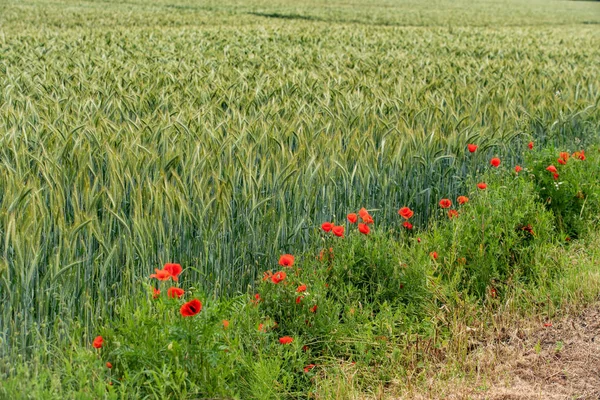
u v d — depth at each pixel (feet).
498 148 22.02
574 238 19.67
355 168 16.67
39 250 11.82
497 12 136.05
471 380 12.51
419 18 106.52
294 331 13.39
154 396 10.62
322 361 13.23
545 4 182.09
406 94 25.40
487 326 14.65
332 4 133.59
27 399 9.74
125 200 14.83
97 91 24.67
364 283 15.37
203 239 14.26
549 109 25.11
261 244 15.51
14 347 11.37
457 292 15.35
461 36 68.23
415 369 13.01
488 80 30.99
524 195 18.53
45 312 11.90
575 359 13.19
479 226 17.07
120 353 10.81
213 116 20.49
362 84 27.78
